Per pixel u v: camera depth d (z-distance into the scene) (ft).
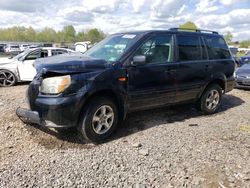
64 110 12.47
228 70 20.77
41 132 14.55
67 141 13.84
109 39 17.39
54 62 13.10
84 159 12.12
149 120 17.69
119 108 14.88
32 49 33.53
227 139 14.97
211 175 11.16
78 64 13.19
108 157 12.38
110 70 13.85
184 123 17.48
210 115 19.90
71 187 10.10
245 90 31.68
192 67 17.80
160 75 15.99
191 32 18.47
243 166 11.96
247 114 20.45
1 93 25.32
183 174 11.18
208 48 19.34
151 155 12.71
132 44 15.15
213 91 19.93
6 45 136.98
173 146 13.75
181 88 17.39
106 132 14.16
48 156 12.28
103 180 10.61
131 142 14.08
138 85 15.06
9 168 11.19
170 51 16.79
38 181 10.37
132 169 11.45
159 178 10.87
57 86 12.48
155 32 16.22
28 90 13.33
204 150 13.43
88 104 13.37
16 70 31.91
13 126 14.98
